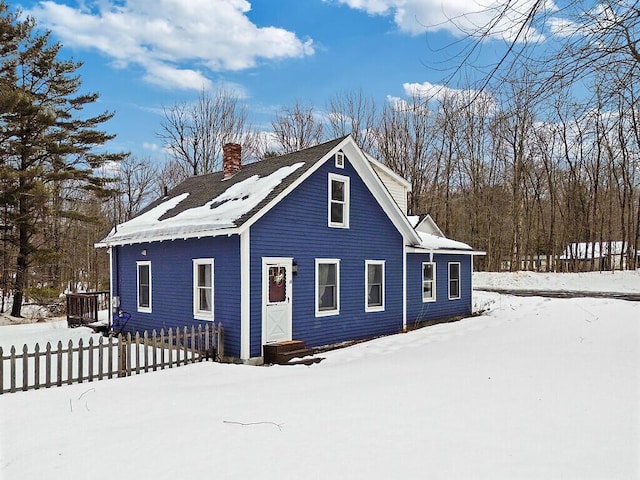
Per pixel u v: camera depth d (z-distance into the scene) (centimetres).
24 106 2327
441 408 659
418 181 3947
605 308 1873
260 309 1175
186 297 1305
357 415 632
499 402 683
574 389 742
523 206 3828
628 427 561
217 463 480
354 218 1464
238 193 1355
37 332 1644
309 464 472
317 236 1338
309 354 1212
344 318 1416
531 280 3362
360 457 487
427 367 963
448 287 1938
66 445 541
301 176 1252
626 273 3219
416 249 1703
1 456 514
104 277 3916
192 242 1291
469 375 867
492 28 480
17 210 2466
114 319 1556
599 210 3825
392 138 3981
